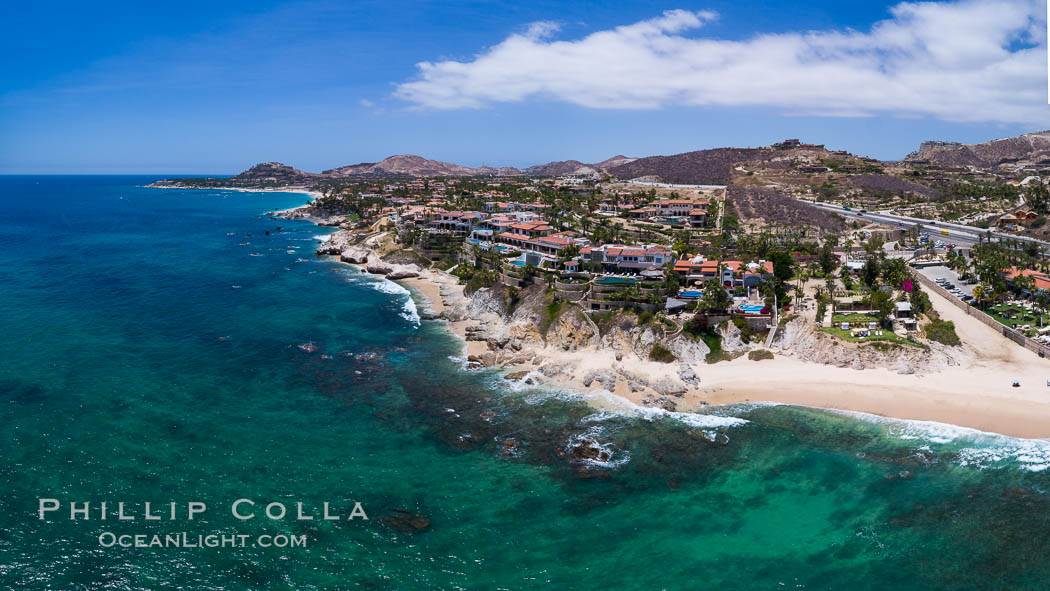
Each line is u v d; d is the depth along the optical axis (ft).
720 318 342.85
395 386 306.14
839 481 221.66
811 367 311.47
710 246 530.27
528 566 182.39
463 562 183.93
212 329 395.14
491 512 206.90
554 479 225.97
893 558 183.21
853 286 404.57
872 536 192.65
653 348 326.44
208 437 251.19
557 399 290.76
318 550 187.32
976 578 174.60
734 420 268.00
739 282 391.86
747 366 316.60
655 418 270.67
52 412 266.98
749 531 196.44
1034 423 252.01
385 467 232.73
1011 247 529.04
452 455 241.96
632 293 357.61
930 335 320.29
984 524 196.34
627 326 342.85
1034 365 297.33
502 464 235.61
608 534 196.13
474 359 336.29
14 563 177.27
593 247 456.45
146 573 176.04
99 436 247.91
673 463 235.20
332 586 173.58
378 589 172.86
